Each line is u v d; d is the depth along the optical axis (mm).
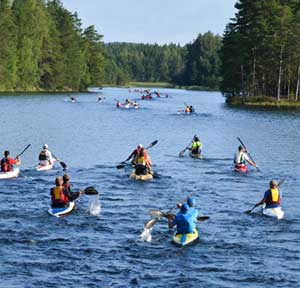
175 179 38781
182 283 20453
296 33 127125
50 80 198000
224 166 44812
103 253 23188
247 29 135500
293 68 133875
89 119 86312
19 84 183875
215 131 72500
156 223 27547
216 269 21781
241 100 134125
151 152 52438
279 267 22125
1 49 174125
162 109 114250
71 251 23312
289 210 30844
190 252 23484
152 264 22141
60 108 110125
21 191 33625
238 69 138875
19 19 184750
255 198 33500
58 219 27766
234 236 25750
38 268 21500
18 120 80375
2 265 21641
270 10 131000
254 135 68250
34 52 187000
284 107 121500
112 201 31906
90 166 43188
